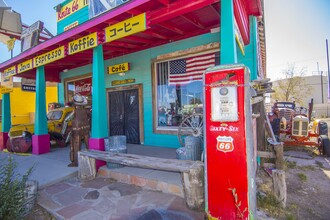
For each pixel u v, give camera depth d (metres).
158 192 3.66
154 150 5.96
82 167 4.42
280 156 3.70
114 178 4.38
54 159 5.86
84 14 7.78
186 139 4.14
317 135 7.10
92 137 4.91
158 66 6.73
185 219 2.77
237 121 2.43
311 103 9.27
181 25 5.20
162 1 3.34
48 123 7.58
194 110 5.30
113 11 3.88
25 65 6.72
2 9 7.30
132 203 3.30
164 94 6.64
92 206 3.27
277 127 7.57
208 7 4.17
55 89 13.20
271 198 3.20
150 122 6.82
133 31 3.88
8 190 2.74
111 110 7.95
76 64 8.59
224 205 2.51
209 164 2.60
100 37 4.48
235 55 3.03
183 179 3.05
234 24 3.20
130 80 7.21
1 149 8.11
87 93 8.84
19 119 13.06
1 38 7.92
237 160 2.44
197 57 5.84
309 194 3.76
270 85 4.05
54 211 3.16
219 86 2.51
